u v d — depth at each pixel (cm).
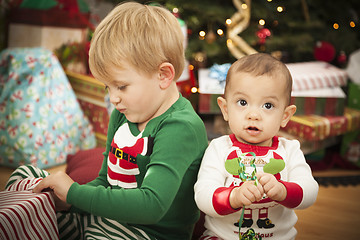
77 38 231
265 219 90
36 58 199
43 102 197
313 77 217
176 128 91
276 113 91
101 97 213
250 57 94
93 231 97
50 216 92
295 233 95
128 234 95
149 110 93
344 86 245
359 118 221
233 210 85
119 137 98
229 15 251
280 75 91
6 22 220
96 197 86
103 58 88
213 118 264
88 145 216
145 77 89
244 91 91
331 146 238
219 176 93
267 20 267
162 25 92
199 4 250
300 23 259
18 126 190
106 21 92
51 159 197
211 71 229
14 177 109
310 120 204
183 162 90
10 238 81
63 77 210
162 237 98
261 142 94
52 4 216
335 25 268
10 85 194
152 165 89
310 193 88
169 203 87
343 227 152
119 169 96
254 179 86
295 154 95
